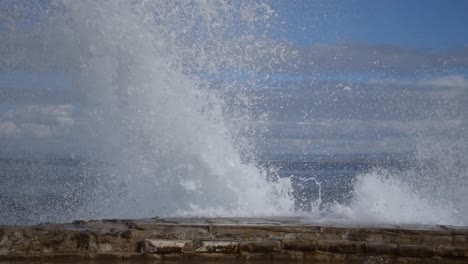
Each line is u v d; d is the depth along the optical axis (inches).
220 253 328.5
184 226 336.5
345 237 333.7
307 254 329.1
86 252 327.6
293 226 337.7
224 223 346.9
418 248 325.1
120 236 330.6
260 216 393.4
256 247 329.1
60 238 329.7
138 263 327.0
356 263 327.6
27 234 331.0
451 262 324.2
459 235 329.4
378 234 332.8
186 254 327.9
